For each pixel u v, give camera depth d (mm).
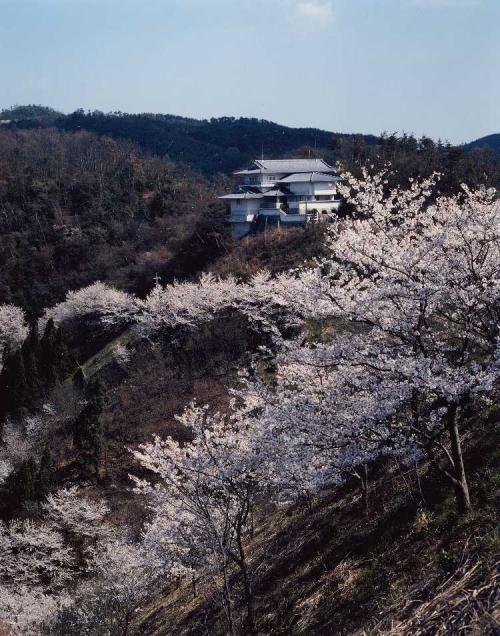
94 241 82312
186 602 18891
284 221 64062
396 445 11750
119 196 94312
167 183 101438
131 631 19297
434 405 14117
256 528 20188
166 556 16844
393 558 11781
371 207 13891
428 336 12391
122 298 57906
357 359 11797
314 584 13250
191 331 43562
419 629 7094
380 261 12562
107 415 39281
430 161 58156
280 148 164125
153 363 43375
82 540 28469
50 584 26094
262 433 12773
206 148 171750
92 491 33312
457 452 11578
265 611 13766
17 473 32125
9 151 113875
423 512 12547
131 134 182125
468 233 12312
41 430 40844
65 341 54531
